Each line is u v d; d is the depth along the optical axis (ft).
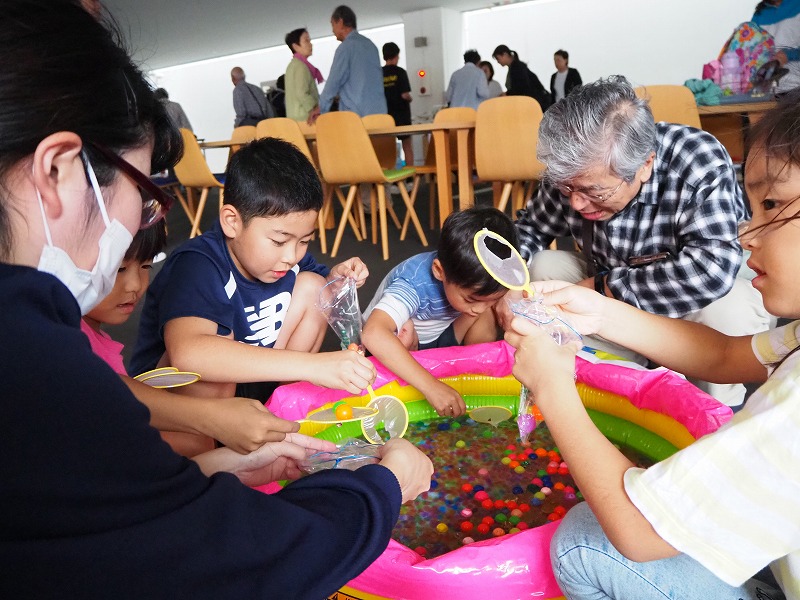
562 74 25.22
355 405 4.95
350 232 14.79
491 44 32.73
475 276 4.55
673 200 4.95
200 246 4.60
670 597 2.51
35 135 1.50
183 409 3.23
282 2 26.50
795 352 2.14
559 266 6.13
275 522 1.77
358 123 11.27
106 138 1.66
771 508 1.96
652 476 2.12
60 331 1.51
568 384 2.50
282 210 4.17
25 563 1.42
